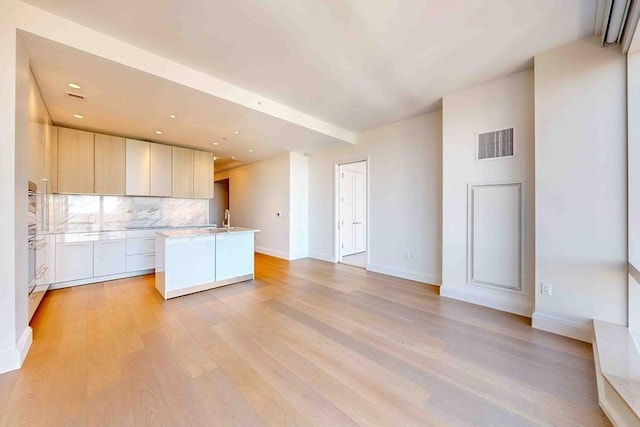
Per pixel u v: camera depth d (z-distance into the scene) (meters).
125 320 2.69
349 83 3.09
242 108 3.32
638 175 2.13
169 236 3.32
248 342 2.27
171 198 5.41
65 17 2.04
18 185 1.94
